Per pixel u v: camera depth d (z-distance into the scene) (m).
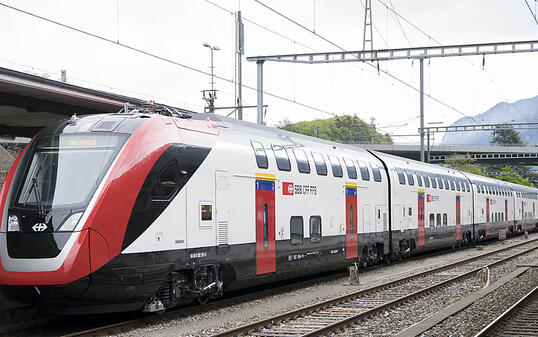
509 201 43.66
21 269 10.03
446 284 17.08
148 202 10.91
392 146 81.38
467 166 72.88
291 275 15.60
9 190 10.81
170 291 11.66
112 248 10.30
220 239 12.68
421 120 38.16
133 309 10.92
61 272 9.81
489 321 11.63
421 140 38.12
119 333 10.25
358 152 20.80
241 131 14.14
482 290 15.95
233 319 11.55
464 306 13.16
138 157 10.88
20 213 10.39
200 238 12.09
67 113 22.70
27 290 10.02
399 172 23.19
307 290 15.85
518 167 120.19
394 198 22.28
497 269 21.91
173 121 12.03
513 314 12.37
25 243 10.14
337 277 18.92
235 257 13.13
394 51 25.12
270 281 14.82
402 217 23.00
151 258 10.91
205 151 12.44
